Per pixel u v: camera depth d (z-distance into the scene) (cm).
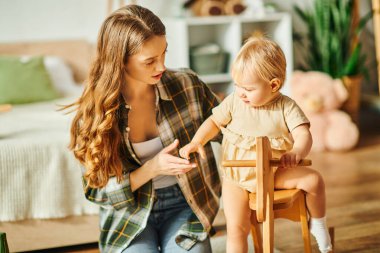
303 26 429
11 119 270
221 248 212
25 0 374
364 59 403
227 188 158
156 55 154
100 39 158
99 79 159
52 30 384
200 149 154
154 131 176
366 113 450
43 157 215
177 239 170
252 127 153
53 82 350
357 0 394
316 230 158
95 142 160
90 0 388
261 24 409
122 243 170
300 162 138
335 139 355
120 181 167
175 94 175
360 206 259
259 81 144
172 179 177
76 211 220
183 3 383
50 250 224
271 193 141
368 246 214
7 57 340
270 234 140
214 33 417
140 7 160
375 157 340
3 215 212
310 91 366
